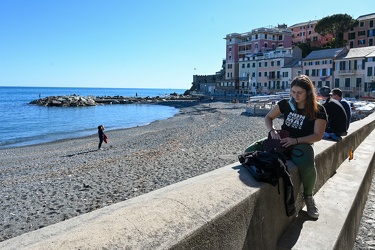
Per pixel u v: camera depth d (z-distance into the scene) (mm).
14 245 1533
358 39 73812
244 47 88875
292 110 3783
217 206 2115
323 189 4598
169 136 23766
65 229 1724
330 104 6500
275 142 3609
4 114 51469
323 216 3617
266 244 2730
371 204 5762
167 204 2035
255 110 37781
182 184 2656
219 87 95000
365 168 5906
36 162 16172
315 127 3609
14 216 7746
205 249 1863
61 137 27781
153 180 10523
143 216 1830
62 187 10141
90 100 79750
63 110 61812
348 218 3709
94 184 10305
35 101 81250
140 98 97125
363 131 9609
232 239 2156
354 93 56219
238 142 18125
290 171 3297
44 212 7969
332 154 5332
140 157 14992
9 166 15422
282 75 73000
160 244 1590
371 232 4652
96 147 20719
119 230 1646
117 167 12867
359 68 55688
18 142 25266
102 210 2061
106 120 43406
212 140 19594
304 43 79062
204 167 12094
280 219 3080
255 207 2508
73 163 14852
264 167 2811
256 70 81312
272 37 85625
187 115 47062
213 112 47469
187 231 1754
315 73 63906
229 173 2920
